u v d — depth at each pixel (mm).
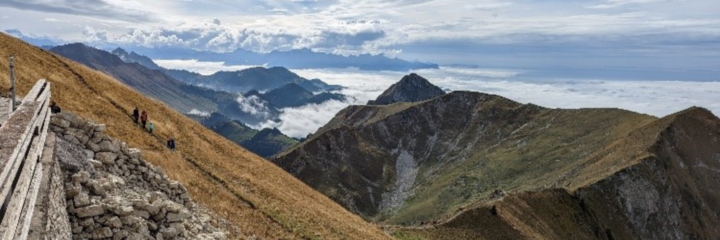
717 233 183750
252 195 44750
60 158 17328
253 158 66250
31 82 44250
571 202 160875
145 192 21625
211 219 28766
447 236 103375
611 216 166000
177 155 44500
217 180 43469
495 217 119812
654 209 174750
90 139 21219
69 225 15258
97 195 17375
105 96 54875
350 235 48844
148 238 17781
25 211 10500
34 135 13867
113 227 16500
